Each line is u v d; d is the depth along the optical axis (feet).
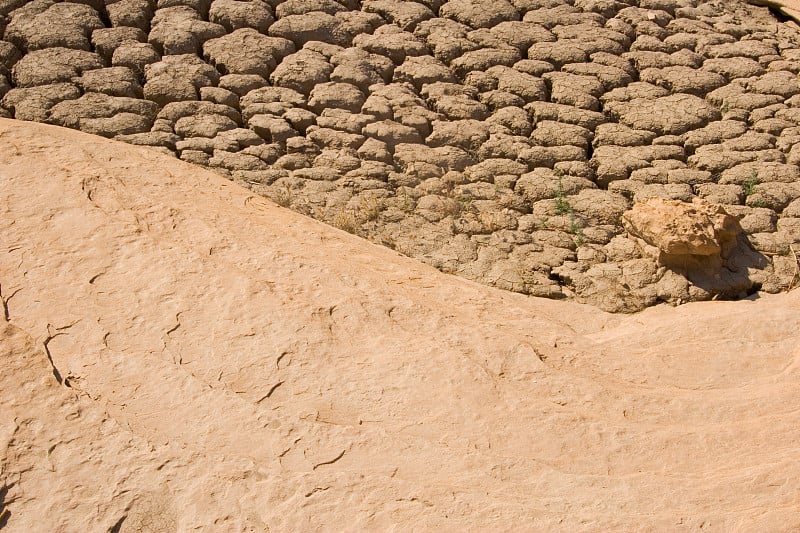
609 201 22.17
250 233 19.43
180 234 18.86
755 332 17.80
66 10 26.12
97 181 19.92
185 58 25.31
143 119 23.54
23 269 17.20
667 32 28.45
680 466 14.35
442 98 24.97
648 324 18.57
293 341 16.20
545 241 21.30
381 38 26.66
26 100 23.52
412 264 20.11
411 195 22.35
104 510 12.97
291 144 23.31
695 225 20.02
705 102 25.32
